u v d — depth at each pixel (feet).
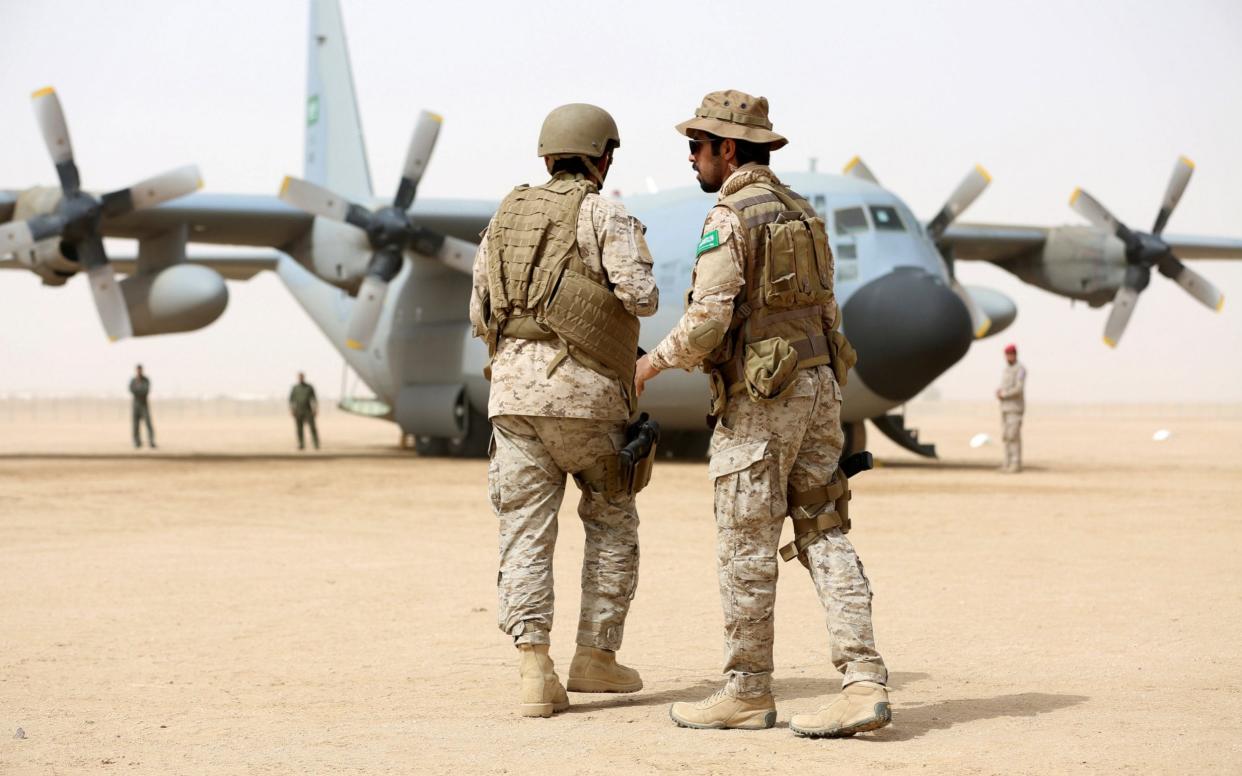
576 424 14.01
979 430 148.56
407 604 21.63
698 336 12.44
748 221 12.72
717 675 15.93
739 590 12.87
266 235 67.31
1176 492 45.57
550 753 11.78
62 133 59.41
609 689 14.76
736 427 12.85
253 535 32.17
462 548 29.60
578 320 13.91
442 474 56.39
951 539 31.12
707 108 13.43
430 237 62.80
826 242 13.29
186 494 44.68
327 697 14.55
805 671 16.11
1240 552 28.53
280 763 11.40
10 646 17.83
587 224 13.99
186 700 14.38
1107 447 93.91
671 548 29.66
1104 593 22.65
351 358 80.74
